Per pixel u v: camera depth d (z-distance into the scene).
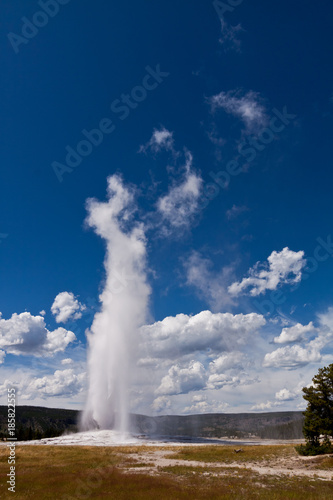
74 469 35.94
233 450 53.91
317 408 44.50
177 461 43.38
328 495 23.92
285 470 36.50
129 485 27.33
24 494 24.00
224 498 22.70
